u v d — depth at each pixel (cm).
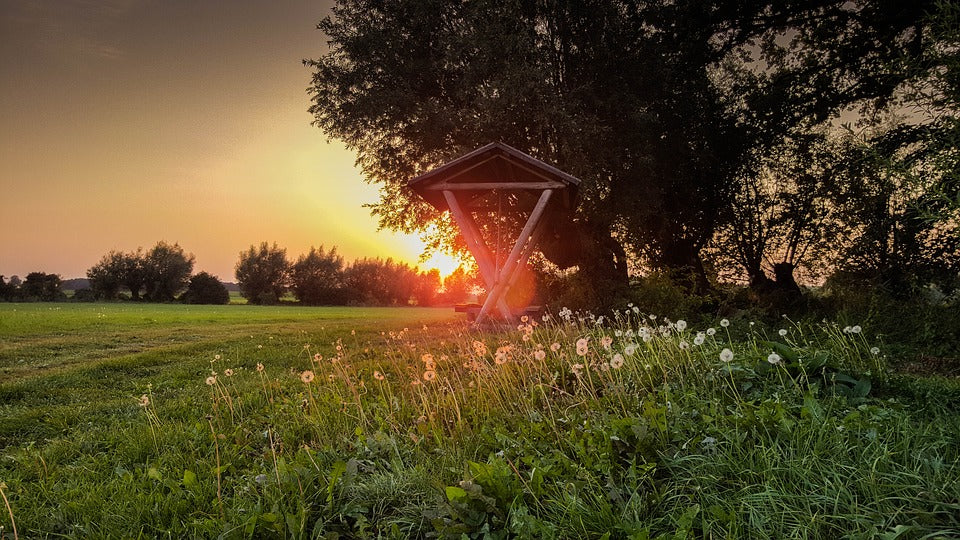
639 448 309
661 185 1841
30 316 2530
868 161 1213
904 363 724
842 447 296
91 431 536
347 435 446
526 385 525
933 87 749
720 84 2027
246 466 405
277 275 8819
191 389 744
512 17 1570
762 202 1838
